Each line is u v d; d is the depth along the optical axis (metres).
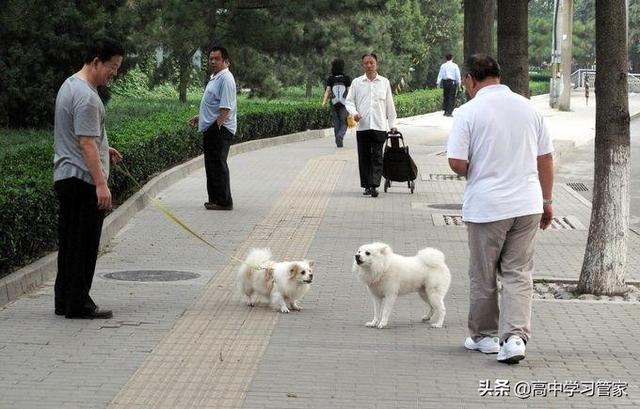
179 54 35.47
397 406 7.34
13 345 8.79
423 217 16.55
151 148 18.64
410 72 55.78
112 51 9.69
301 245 13.90
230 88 16.39
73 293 9.70
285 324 9.73
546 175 8.65
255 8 34.25
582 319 10.11
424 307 10.52
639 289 11.58
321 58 43.59
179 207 16.95
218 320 9.83
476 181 8.49
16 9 24.59
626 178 11.23
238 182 20.39
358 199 18.44
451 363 8.46
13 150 19.05
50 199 12.32
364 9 34.06
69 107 9.58
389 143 21.84
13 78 24.84
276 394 7.57
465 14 20.86
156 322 9.69
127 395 7.51
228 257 13.03
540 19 81.06
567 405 7.44
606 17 11.09
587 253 11.37
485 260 8.56
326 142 29.94
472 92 8.72
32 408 7.19
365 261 9.41
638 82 73.38
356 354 8.70
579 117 42.81
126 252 13.27
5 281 10.48
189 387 7.72
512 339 8.38
